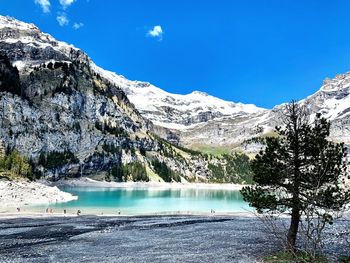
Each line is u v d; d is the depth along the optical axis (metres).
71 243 46.19
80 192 191.88
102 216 86.12
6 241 48.06
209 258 33.78
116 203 132.38
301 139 29.78
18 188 126.50
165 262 32.69
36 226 64.81
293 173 29.70
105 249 41.31
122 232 56.97
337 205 28.06
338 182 28.41
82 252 39.31
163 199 162.50
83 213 95.88
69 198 140.38
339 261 30.28
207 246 41.78
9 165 189.00
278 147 30.39
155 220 76.50
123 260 34.19
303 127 29.98
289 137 30.28
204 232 55.28
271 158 30.38
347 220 61.69
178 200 159.00
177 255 36.16
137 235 53.47
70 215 88.31
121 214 95.56
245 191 31.31
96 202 133.50
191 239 48.34
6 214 85.69
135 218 81.25
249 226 62.97
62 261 34.19
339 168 28.27
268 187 31.28
